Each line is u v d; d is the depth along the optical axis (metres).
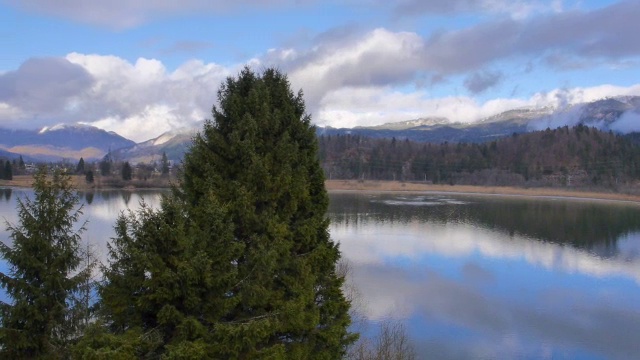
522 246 70.38
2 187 120.75
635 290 47.94
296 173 16.97
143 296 11.84
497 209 118.56
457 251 65.12
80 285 14.53
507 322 38.56
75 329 13.96
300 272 16.02
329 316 17.97
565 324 38.41
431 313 39.88
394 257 60.09
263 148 17.09
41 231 13.98
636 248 70.00
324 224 18.58
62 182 14.74
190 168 16.47
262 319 13.80
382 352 28.52
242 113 17.27
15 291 13.50
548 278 52.00
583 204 134.00
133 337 11.38
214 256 13.18
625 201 143.62
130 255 12.16
